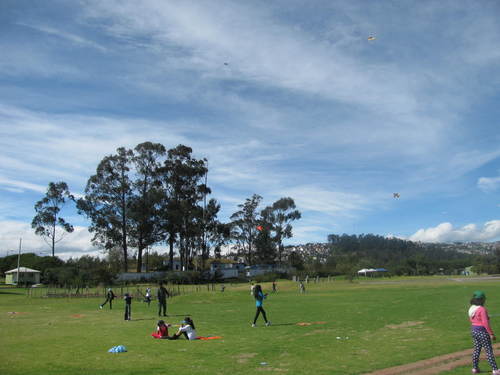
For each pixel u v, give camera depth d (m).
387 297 35.06
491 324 15.34
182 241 95.38
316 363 10.52
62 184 95.00
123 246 84.19
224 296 42.06
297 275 97.38
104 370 10.22
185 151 91.44
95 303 38.28
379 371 9.45
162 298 24.52
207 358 11.56
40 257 84.56
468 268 124.06
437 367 9.52
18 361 11.45
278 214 110.94
